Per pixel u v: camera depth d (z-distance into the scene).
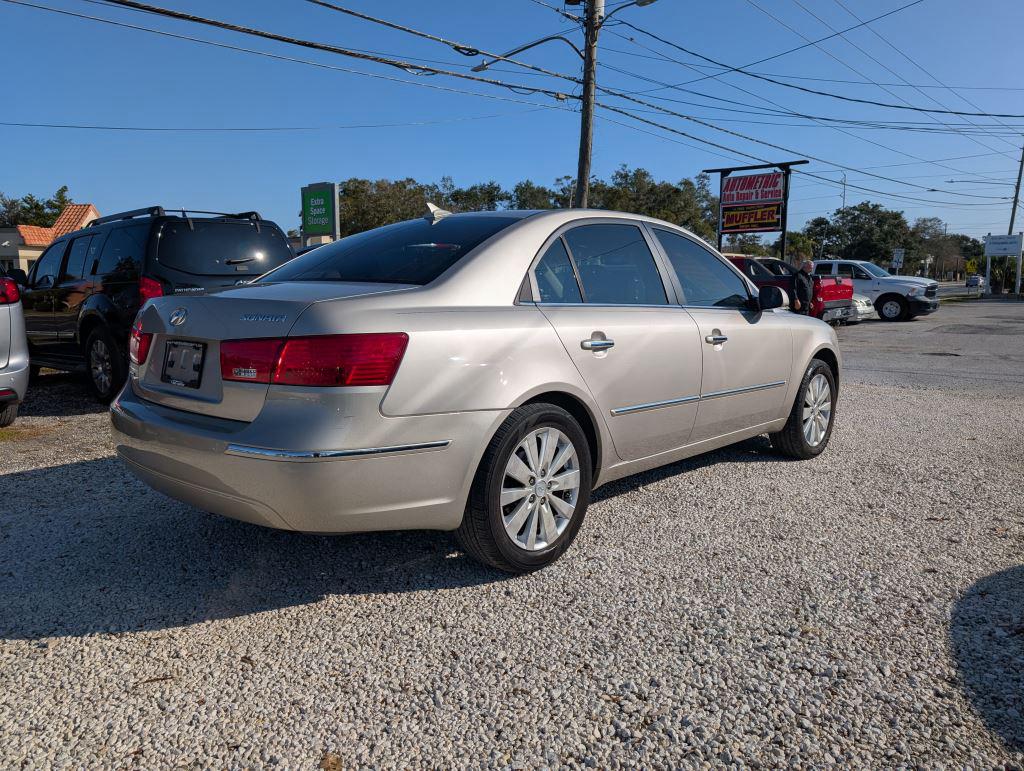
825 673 2.52
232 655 2.65
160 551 3.55
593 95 18.14
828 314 18.12
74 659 2.62
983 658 2.61
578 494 3.44
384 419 2.73
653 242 4.17
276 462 2.63
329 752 2.14
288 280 3.46
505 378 3.05
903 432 6.29
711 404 4.23
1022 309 29.59
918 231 108.50
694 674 2.52
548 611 2.96
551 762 2.10
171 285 6.84
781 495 4.44
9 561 3.44
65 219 46.03
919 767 2.07
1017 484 4.70
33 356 8.61
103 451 5.43
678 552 3.55
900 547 3.62
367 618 2.91
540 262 3.47
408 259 3.38
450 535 3.73
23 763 2.09
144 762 2.10
